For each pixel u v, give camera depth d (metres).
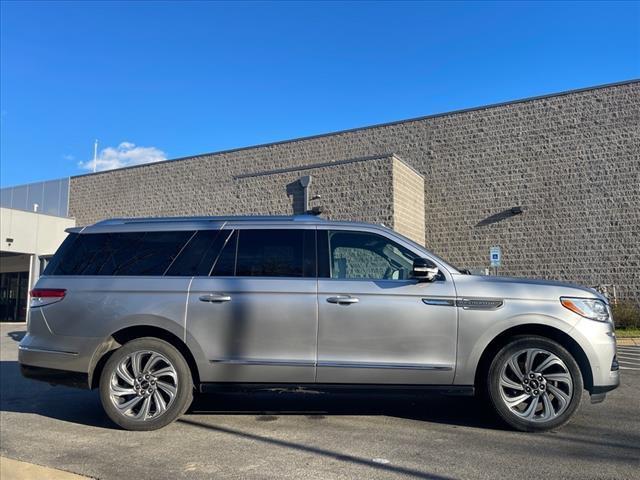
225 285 5.73
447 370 5.48
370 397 7.22
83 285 5.90
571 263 20.61
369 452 4.86
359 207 20.86
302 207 22.48
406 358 5.52
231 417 6.19
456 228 22.67
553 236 21.00
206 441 5.28
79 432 5.72
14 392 8.02
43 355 5.86
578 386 5.38
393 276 5.79
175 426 5.83
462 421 5.94
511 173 21.91
